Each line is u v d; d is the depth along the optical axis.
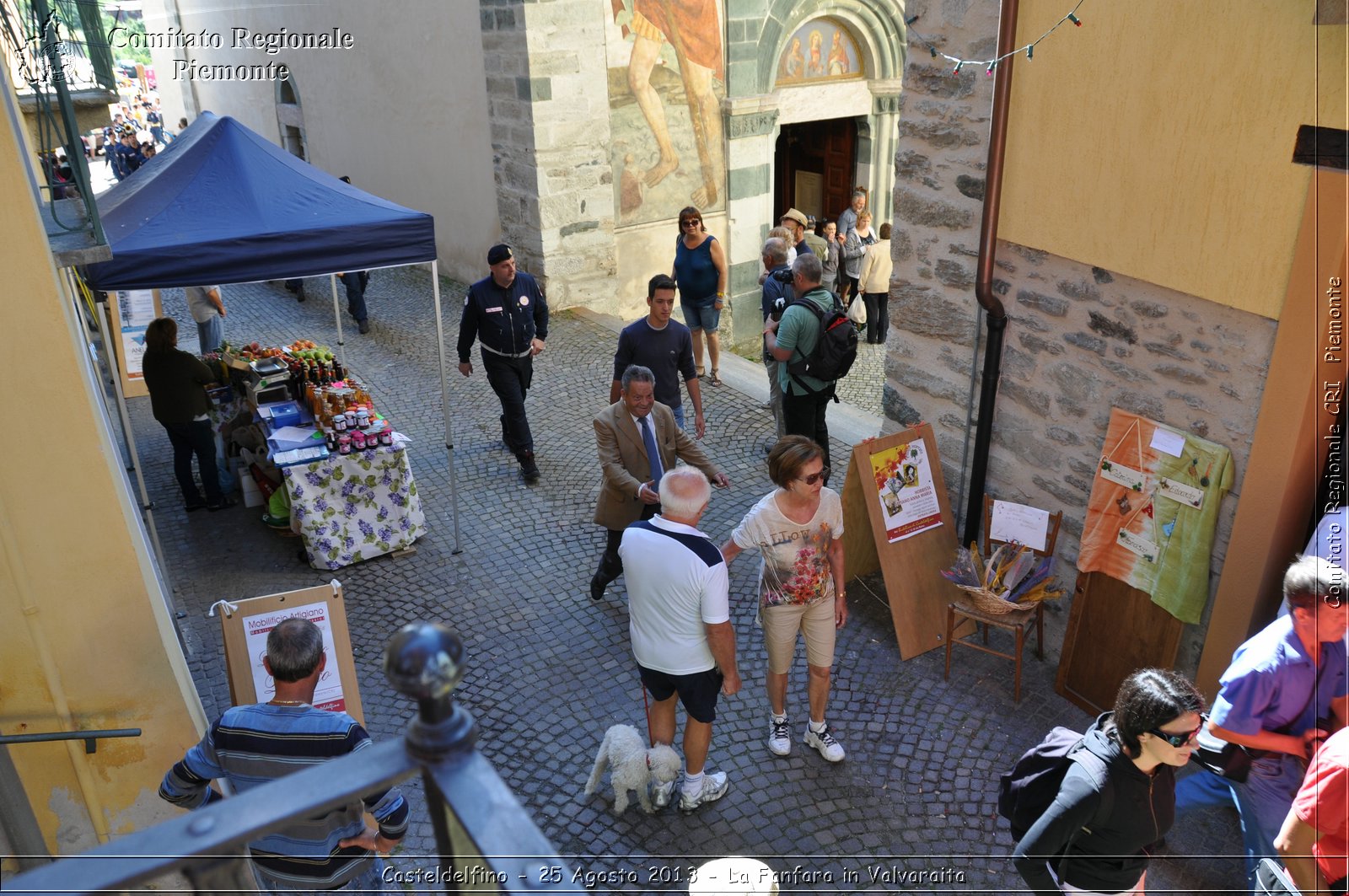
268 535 7.11
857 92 13.73
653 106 12.05
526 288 7.41
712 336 9.35
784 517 4.33
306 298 13.30
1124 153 4.38
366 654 5.70
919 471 5.55
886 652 5.50
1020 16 4.73
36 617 3.59
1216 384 4.27
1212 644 4.45
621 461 5.57
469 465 8.07
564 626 5.88
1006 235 5.14
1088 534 4.85
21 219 3.29
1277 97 3.71
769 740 4.85
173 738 3.92
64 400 3.46
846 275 11.97
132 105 22.81
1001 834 4.28
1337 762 2.88
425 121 13.44
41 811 3.77
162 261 5.41
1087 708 4.97
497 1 11.12
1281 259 3.84
